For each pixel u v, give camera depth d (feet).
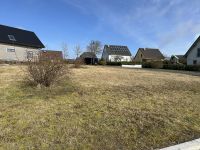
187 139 12.98
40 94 22.00
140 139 12.78
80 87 26.76
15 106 17.76
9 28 110.52
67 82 29.63
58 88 25.14
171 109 18.71
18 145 11.41
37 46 115.24
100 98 21.53
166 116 16.76
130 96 23.06
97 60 192.03
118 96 22.80
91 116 16.06
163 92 26.20
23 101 19.30
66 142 11.98
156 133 13.66
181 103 20.95
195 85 33.94
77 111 17.06
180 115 17.17
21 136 12.42
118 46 256.52
